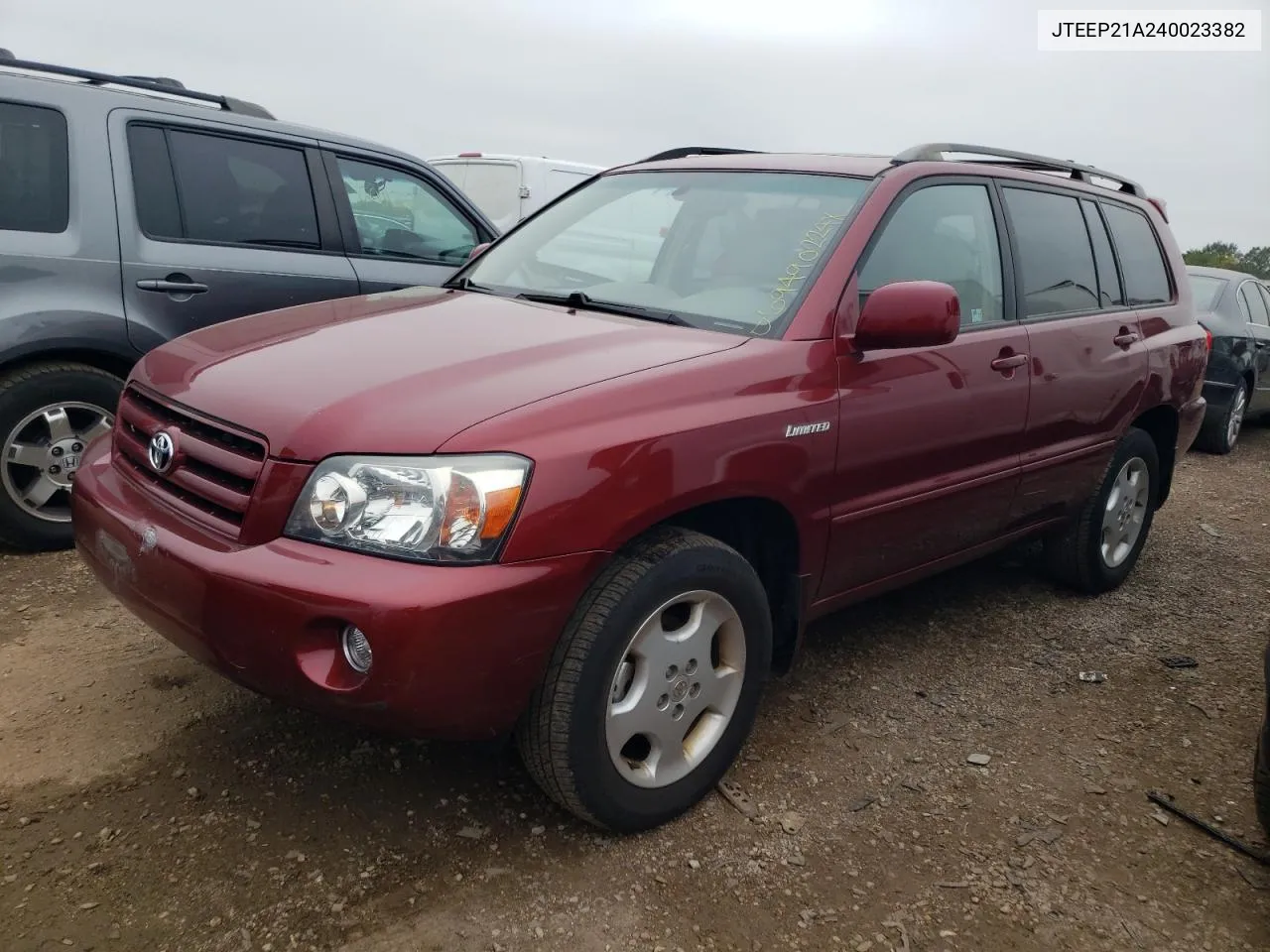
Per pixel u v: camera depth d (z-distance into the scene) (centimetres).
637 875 248
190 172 456
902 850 266
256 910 226
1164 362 457
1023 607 450
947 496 340
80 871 234
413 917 227
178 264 445
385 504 216
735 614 271
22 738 285
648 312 308
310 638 215
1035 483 388
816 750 313
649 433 240
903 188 328
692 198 351
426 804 269
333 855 246
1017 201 390
